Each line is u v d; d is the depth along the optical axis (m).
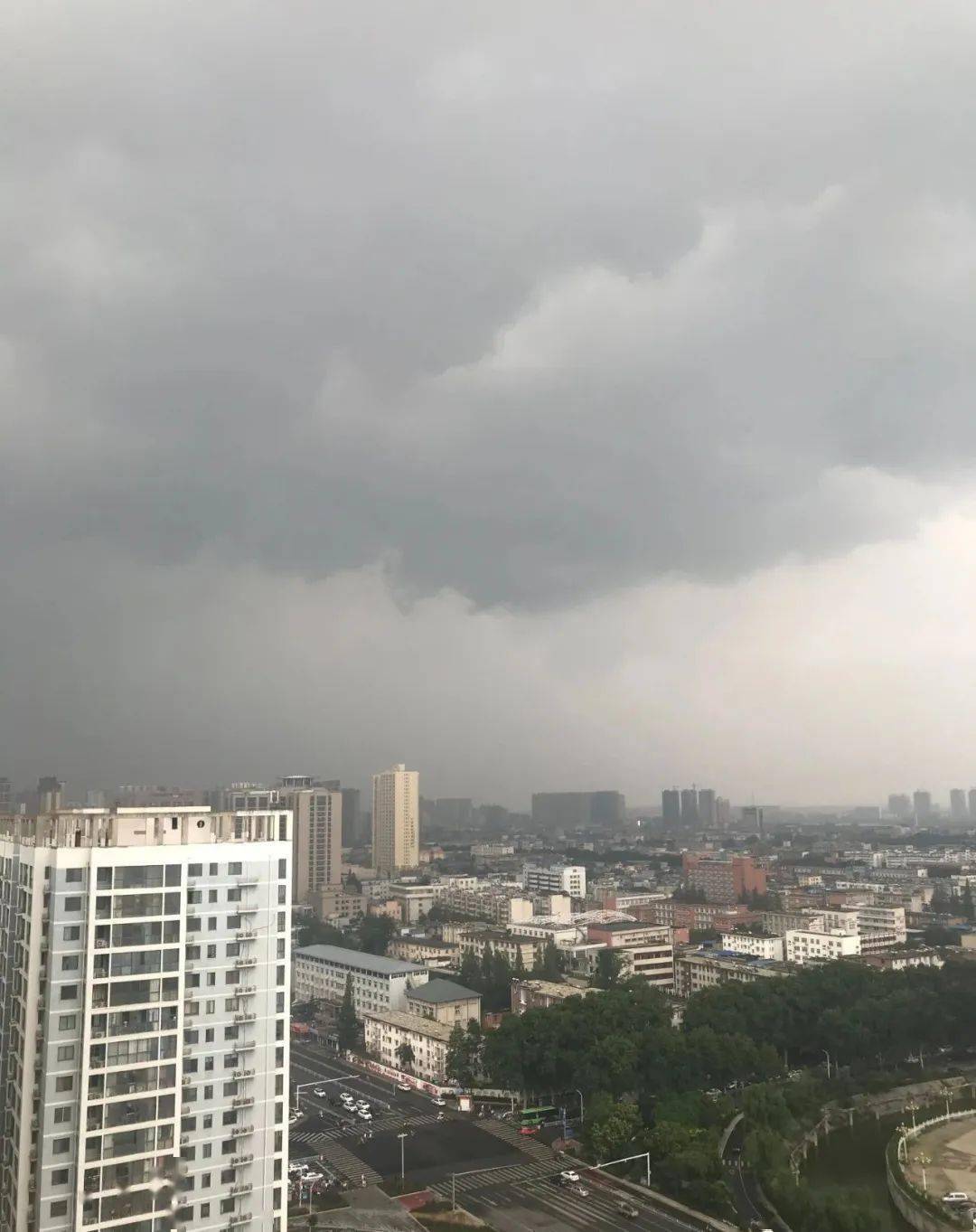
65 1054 161.38
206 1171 172.12
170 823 182.12
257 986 180.62
